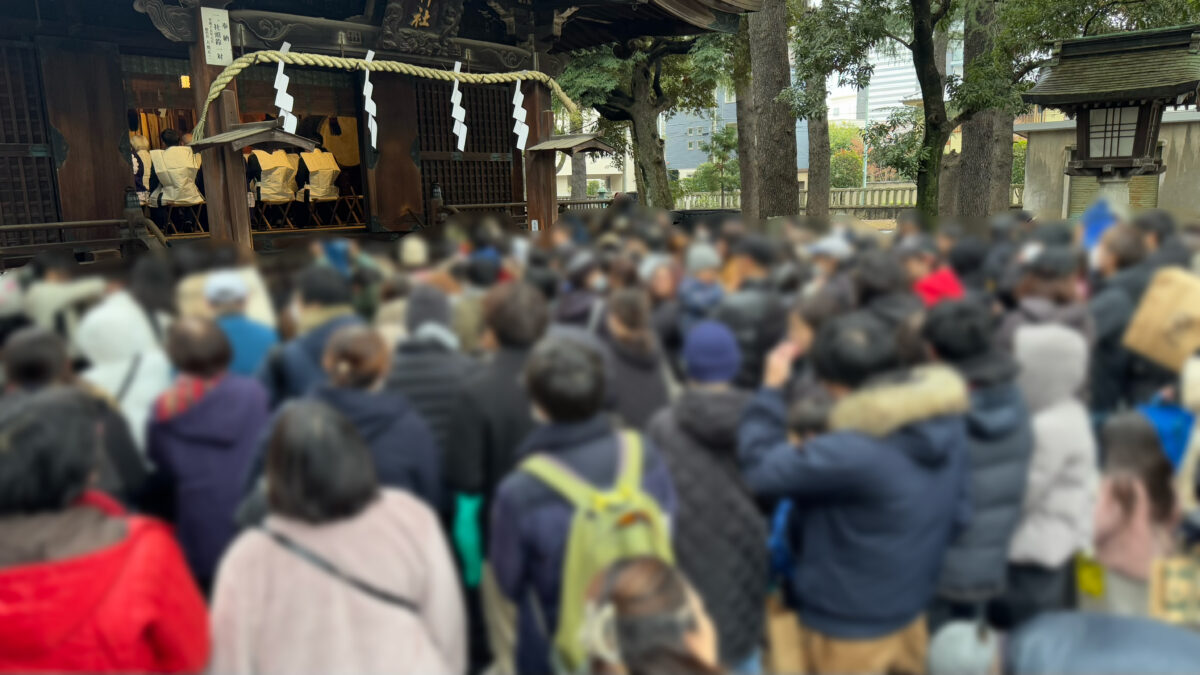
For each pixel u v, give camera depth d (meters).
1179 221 4.16
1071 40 11.04
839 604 2.31
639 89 21.91
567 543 2.06
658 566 1.60
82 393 1.94
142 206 12.25
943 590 2.50
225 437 2.70
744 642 2.42
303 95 12.66
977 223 5.09
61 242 10.86
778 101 16.12
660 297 4.00
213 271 3.52
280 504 1.85
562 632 2.01
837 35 14.05
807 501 2.35
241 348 3.26
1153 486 2.54
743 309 3.39
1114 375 3.37
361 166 13.76
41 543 1.68
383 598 1.84
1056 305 3.08
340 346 2.53
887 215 23.69
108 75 11.58
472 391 2.71
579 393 2.18
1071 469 2.62
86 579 1.67
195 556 2.78
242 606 1.82
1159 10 13.97
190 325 2.74
